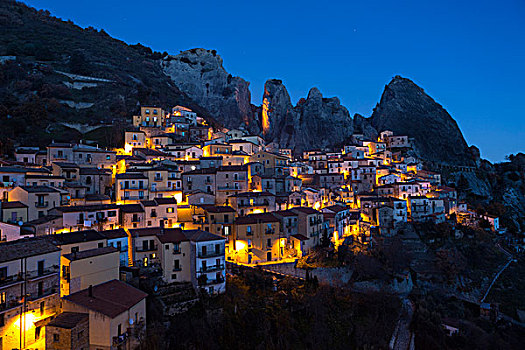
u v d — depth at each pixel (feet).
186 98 615.98
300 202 296.10
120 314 124.77
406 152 552.82
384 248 263.08
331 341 169.17
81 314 123.95
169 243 175.63
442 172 531.50
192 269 176.45
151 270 175.94
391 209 310.65
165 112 475.72
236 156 348.59
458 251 298.35
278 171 350.02
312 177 407.44
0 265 114.52
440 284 262.26
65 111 401.70
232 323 157.07
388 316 198.70
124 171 288.92
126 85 509.35
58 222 180.45
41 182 220.02
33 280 122.72
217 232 230.07
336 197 365.20
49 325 117.08
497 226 375.86
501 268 302.66
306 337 165.27
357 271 227.40
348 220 315.78
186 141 406.00
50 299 128.77
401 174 423.64
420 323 202.90
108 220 204.64
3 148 282.97
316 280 198.18
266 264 215.92
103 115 421.59
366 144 524.11
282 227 242.58
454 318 218.59
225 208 240.73
